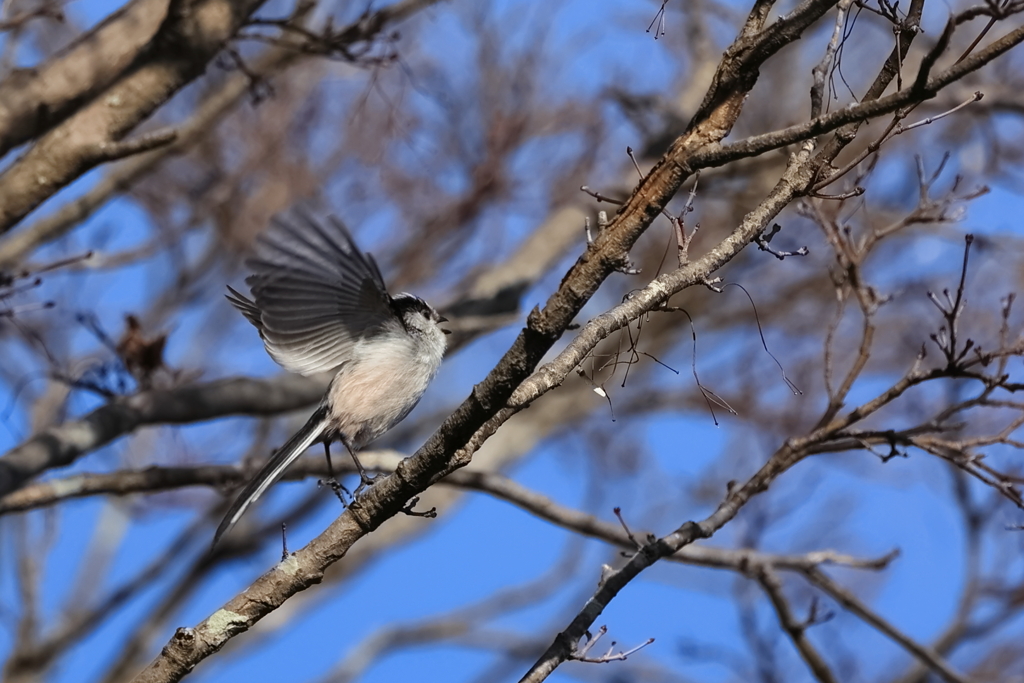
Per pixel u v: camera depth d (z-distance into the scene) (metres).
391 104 11.29
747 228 5.61
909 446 7.53
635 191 5.41
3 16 8.18
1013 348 7.23
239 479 9.70
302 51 9.48
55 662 14.03
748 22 5.50
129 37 8.62
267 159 13.53
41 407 12.46
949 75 4.94
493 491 9.77
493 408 5.38
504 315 12.92
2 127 8.23
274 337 7.90
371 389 8.02
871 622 9.55
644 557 6.84
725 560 9.20
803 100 15.59
